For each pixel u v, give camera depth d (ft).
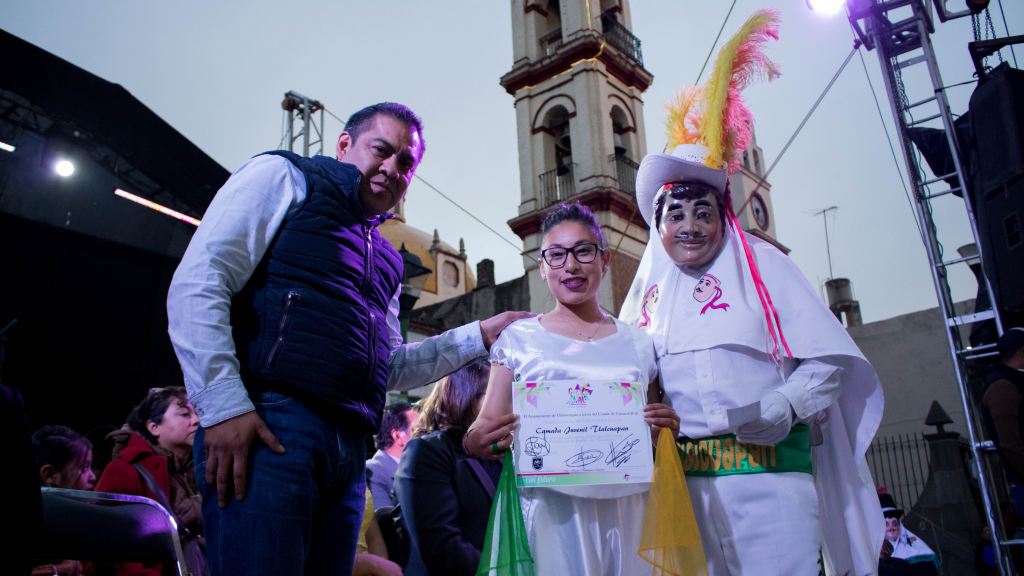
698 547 6.84
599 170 55.83
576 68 59.88
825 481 8.44
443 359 9.08
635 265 55.01
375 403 7.23
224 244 6.54
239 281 6.65
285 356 6.44
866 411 8.46
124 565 9.73
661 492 7.05
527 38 63.98
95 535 6.95
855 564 8.12
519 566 6.77
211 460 6.00
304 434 6.31
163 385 31.27
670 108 9.69
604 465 7.08
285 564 5.90
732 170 9.00
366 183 7.89
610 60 61.16
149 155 31.42
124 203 31.14
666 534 6.80
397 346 9.10
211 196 33.42
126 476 10.48
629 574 7.24
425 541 9.52
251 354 6.46
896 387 54.95
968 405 16.58
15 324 26.45
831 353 7.96
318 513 6.91
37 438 11.61
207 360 6.09
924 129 18.99
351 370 6.79
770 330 8.19
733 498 7.59
